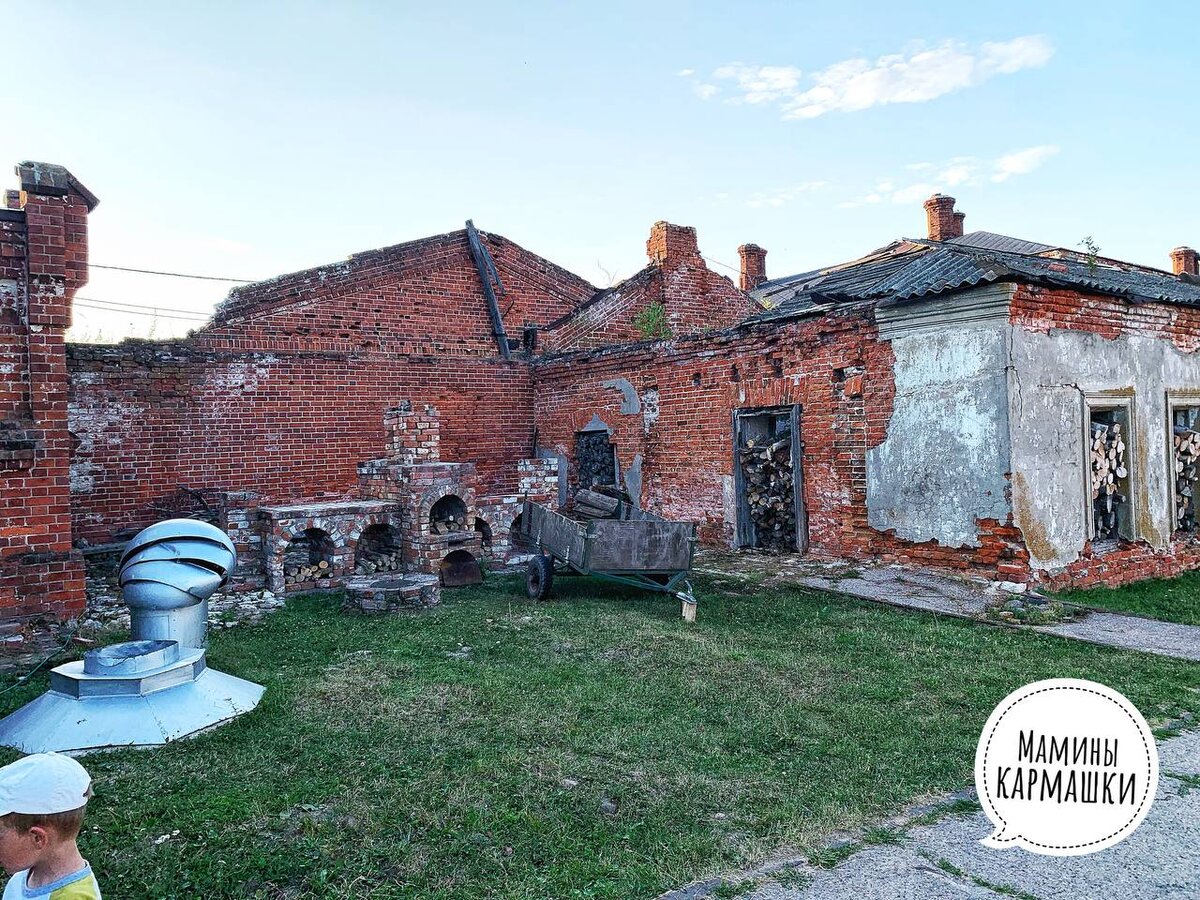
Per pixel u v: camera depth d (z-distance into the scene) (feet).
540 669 21.13
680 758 15.33
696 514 43.73
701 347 42.73
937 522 31.73
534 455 55.77
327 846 11.86
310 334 48.85
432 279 53.93
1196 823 12.57
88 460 39.65
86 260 26.89
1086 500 31.45
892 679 20.11
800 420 37.83
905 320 32.48
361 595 28.04
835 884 10.93
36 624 25.23
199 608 20.34
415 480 33.06
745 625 25.96
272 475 45.09
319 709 18.03
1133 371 33.53
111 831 12.26
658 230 59.31
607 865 11.43
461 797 13.56
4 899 6.93
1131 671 20.47
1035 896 10.61
